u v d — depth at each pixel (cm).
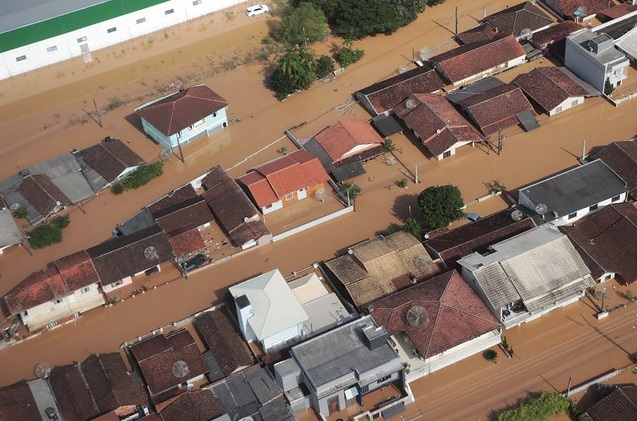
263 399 8544
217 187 11000
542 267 9262
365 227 10619
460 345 8962
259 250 10450
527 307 9069
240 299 9019
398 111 12069
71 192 11281
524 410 8300
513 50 12875
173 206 10756
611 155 10812
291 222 10775
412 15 13975
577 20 13700
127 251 10019
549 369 8825
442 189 10225
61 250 10625
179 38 14300
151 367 8856
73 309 9744
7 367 9306
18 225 10925
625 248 9688
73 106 13038
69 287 9644
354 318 9175
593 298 9462
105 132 12456
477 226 10150
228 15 14700
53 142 12356
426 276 9606
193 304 9838
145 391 8788
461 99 12119
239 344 9175
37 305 9488
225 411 8444
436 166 11400
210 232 10712
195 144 12119
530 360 8938
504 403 8556
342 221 10744
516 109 11825
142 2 14012
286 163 11169
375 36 13975
